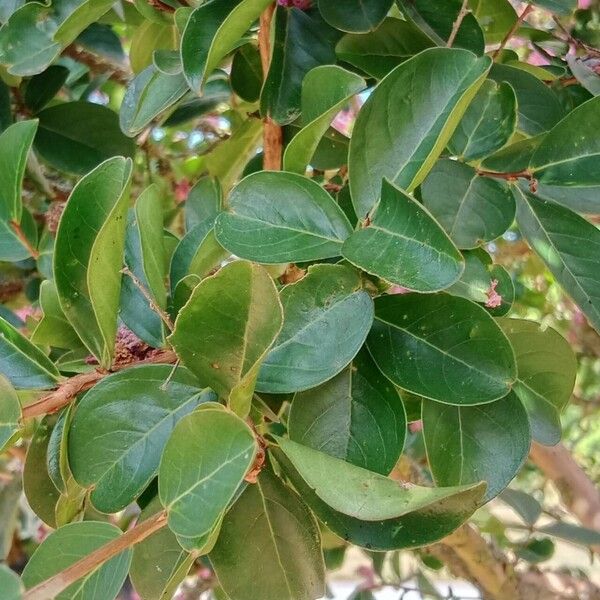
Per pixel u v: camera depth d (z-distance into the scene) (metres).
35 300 0.51
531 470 0.78
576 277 0.29
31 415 0.24
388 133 0.27
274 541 0.25
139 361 0.27
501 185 0.29
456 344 0.25
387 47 0.35
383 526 0.23
